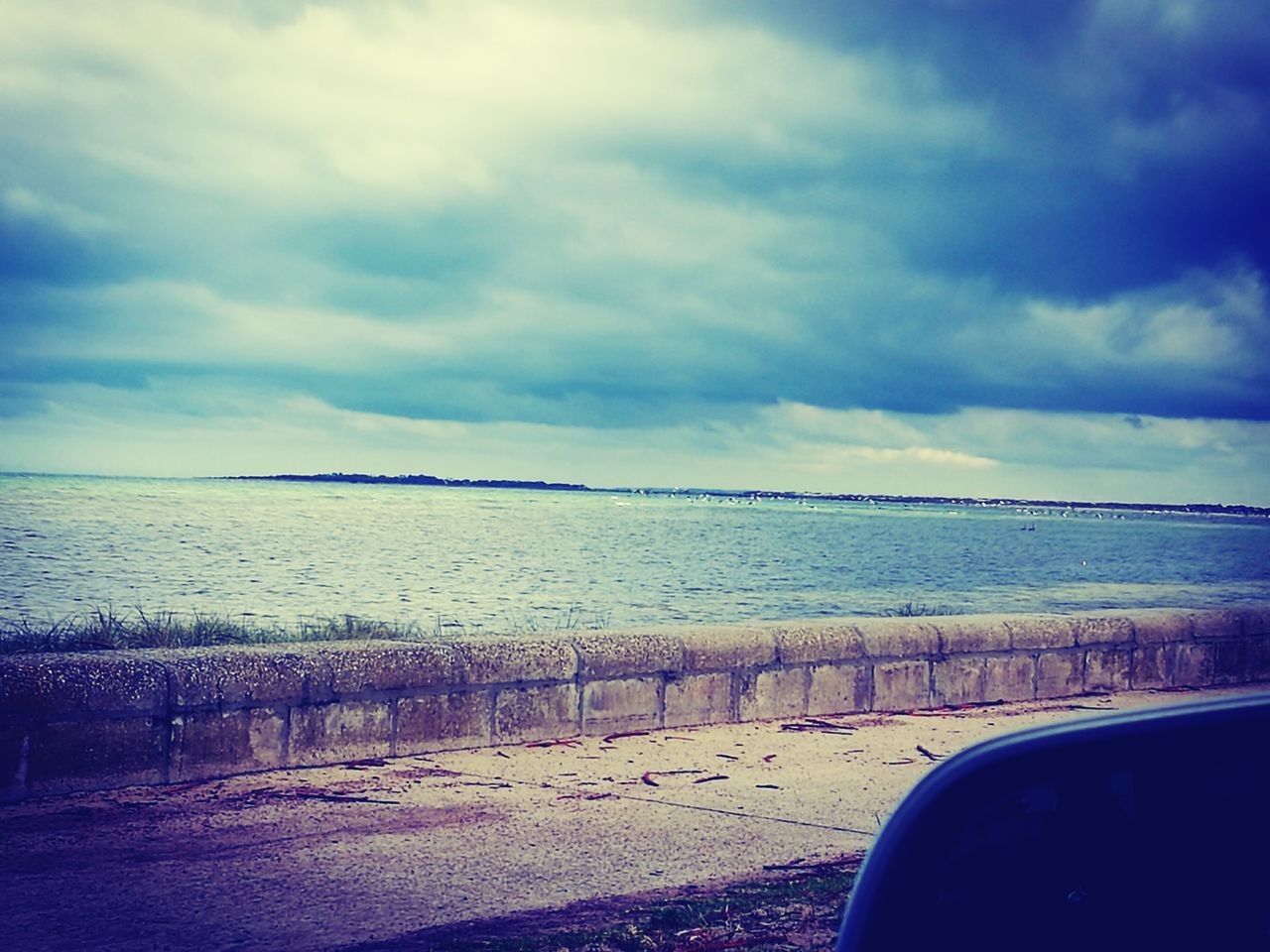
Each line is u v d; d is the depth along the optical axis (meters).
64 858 5.91
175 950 4.82
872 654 10.17
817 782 7.72
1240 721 1.72
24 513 83.56
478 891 5.59
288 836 6.36
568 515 141.38
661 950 4.86
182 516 89.81
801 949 4.87
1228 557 85.75
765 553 66.88
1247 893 1.63
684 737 8.93
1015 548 91.06
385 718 7.99
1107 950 1.65
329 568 42.22
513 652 8.50
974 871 1.70
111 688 7.02
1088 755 1.72
